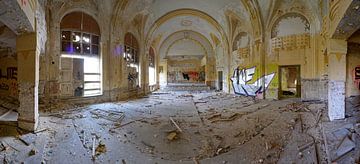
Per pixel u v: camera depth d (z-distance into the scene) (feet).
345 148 16.94
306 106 33.76
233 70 60.23
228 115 30.86
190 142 21.04
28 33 20.40
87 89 40.86
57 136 20.34
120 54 47.75
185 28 80.12
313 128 22.59
